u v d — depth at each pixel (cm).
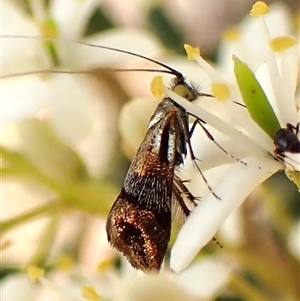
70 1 5
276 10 5
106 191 5
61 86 5
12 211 5
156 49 5
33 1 5
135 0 6
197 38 6
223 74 5
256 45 5
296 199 5
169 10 6
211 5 6
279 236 5
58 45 5
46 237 5
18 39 5
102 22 5
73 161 5
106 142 5
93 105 5
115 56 5
